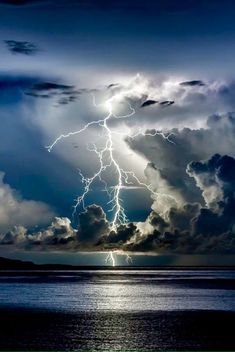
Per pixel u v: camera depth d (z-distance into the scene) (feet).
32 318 157.17
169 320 152.35
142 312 174.81
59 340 118.83
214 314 168.55
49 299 227.61
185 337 122.72
